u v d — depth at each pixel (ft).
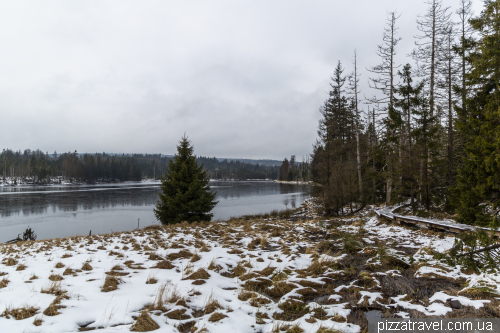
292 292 14.94
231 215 87.40
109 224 75.46
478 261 17.92
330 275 18.13
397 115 46.70
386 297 14.23
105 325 10.54
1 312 10.93
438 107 48.57
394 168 49.70
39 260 20.27
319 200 61.62
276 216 70.13
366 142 79.92
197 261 20.30
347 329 10.84
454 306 12.51
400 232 33.63
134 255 21.75
